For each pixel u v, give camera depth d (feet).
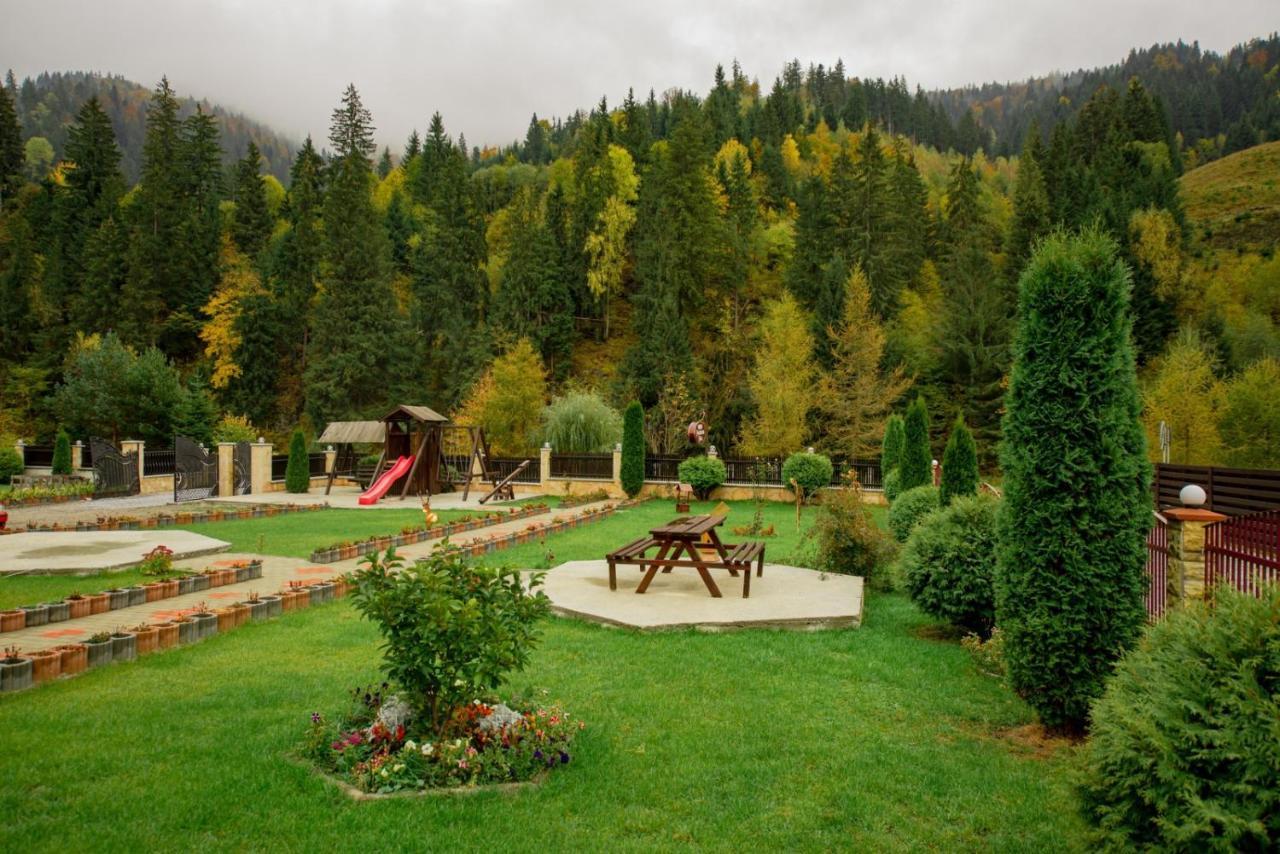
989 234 179.52
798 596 31.14
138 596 30.32
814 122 341.62
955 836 12.97
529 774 14.67
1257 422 88.22
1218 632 10.71
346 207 160.76
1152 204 168.55
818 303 143.74
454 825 12.87
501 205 271.49
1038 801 14.19
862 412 119.75
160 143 194.08
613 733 17.26
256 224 193.88
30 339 165.89
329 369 153.07
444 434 123.44
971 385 129.18
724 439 151.64
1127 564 17.20
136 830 12.47
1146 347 139.44
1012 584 18.49
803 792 14.53
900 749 16.67
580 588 32.55
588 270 199.11
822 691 20.45
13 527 53.78
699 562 31.04
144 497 84.07
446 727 15.25
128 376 119.24
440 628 14.25
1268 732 9.41
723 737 17.13
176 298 173.88
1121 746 10.26
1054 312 18.10
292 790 13.97
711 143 243.81
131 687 20.03
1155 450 90.68
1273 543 19.72
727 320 171.73
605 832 12.84
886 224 159.63
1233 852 8.96
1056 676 17.52
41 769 14.71
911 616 30.19
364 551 44.52
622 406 147.54
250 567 36.29
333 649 24.13
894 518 44.19
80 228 187.11
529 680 20.81
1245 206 247.29
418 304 176.45
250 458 91.35
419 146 317.42
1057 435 17.78
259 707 18.57
